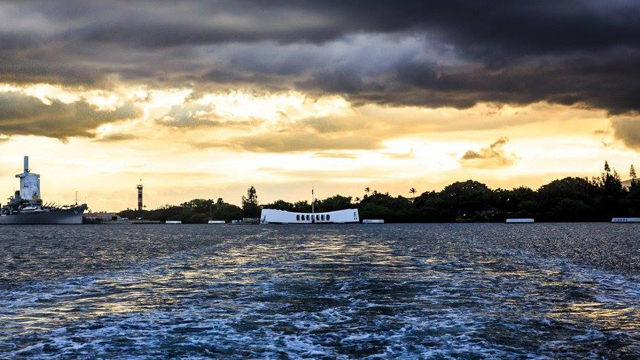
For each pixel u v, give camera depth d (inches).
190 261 2790.4
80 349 1039.0
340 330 1168.2
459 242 4505.4
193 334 1141.1
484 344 1056.2
